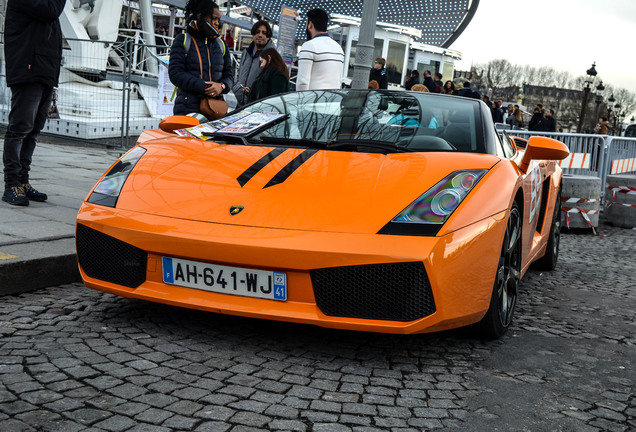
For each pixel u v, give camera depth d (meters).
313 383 2.23
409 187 2.58
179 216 2.51
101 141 9.83
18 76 4.05
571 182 7.36
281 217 2.43
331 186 2.59
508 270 2.97
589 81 29.53
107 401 1.97
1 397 1.94
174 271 2.50
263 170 2.74
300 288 2.38
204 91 4.87
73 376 2.13
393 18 23.48
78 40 10.19
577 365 2.66
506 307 2.96
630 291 4.35
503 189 2.72
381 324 2.35
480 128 3.26
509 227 2.88
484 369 2.51
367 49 6.01
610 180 8.18
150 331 2.65
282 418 1.94
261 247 2.33
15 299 2.97
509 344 2.88
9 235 3.47
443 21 22.52
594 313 3.65
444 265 2.35
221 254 2.38
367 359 2.52
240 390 2.12
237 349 2.52
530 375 2.49
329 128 3.23
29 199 4.46
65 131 9.75
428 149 3.02
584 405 2.23
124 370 2.22
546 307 3.71
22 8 3.97
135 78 11.05
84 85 10.48
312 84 5.85
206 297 2.46
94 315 2.82
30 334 2.52
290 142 3.10
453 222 2.43
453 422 2.00
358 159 2.84
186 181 2.71
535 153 3.32
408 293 2.34
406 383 2.30
